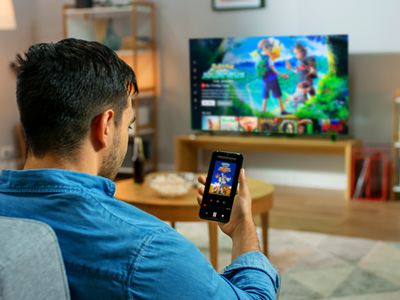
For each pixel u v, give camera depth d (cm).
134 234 84
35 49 91
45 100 87
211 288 84
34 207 88
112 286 82
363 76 501
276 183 545
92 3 564
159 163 587
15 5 579
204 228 390
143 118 562
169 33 562
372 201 473
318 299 275
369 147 506
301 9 512
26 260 77
